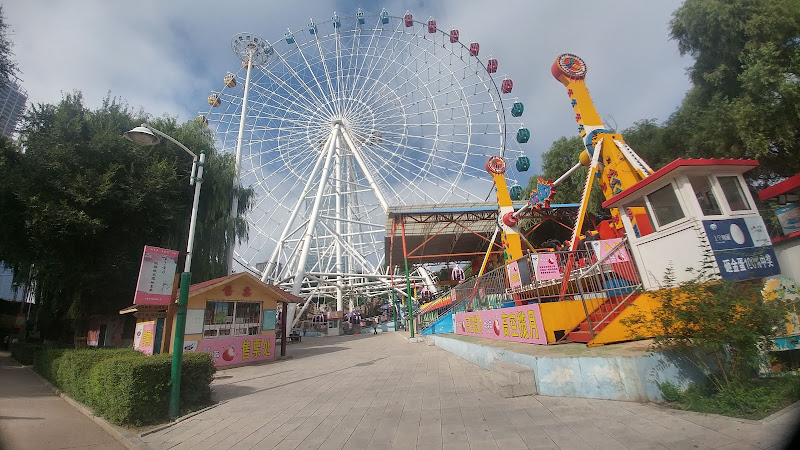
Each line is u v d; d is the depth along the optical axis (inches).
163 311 407.2
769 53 472.4
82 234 732.0
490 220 1100.5
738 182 297.6
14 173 718.5
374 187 1401.3
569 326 362.3
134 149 812.6
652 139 771.4
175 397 311.6
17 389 507.5
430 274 1745.8
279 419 279.9
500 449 183.0
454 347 568.1
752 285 252.8
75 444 266.2
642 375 234.4
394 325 1889.8
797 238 301.0
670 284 260.8
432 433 215.3
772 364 257.1
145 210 804.6
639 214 350.9
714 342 213.3
